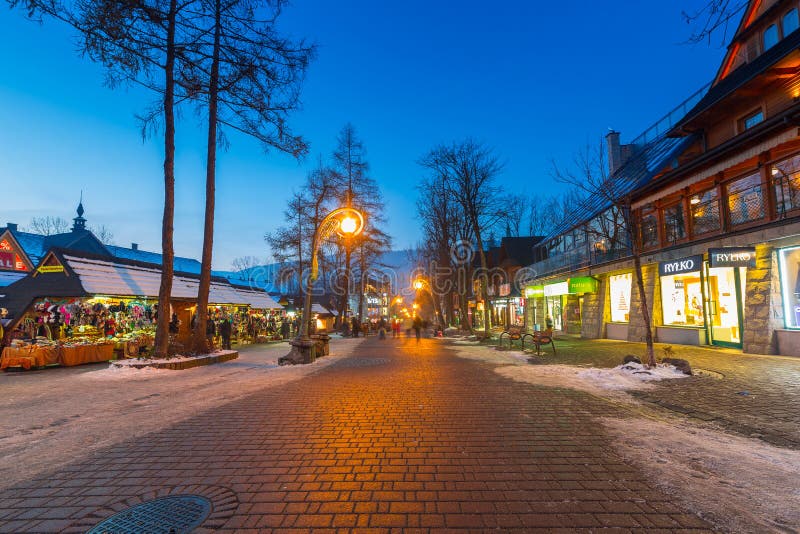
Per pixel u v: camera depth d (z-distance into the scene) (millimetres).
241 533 2928
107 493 3641
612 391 7832
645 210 17891
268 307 30766
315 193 32250
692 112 16578
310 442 4980
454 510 3242
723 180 13328
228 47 13391
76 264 15523
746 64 15492
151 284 18578
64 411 6863
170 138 12883
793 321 11273
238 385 9203
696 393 7258
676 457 4320
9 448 4926
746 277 12359
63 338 14906
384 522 3066
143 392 8500
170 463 4359
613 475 3885
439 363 12867
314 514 3199
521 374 10078
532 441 4918
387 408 6695
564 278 25797
